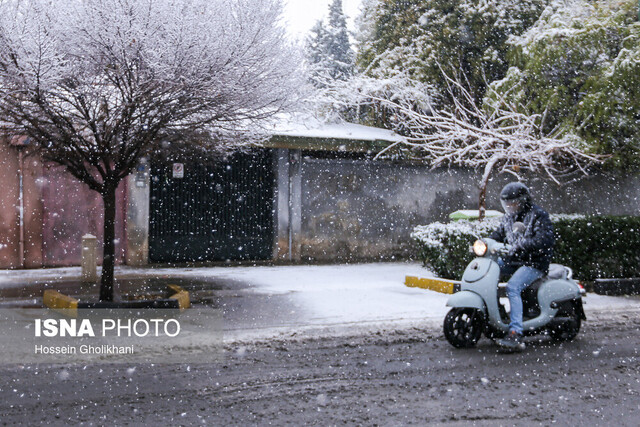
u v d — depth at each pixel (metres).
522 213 7.16
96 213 15.13
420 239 12.02
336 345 7.10
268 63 9.27
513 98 15.46
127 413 4.74
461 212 12.98
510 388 5.45
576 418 4.65
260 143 12.59
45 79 7.76
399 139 15.56
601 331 8.04
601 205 19.81
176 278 12.92
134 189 15.12
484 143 12.91
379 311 9.20
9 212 14.37
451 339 6.92
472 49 23.34
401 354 6.71
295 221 16.59
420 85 18.81
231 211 16.33
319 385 5.51
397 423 4.53
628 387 5.49
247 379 5.69
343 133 16.22
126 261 15.34
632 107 14.13
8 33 7.54
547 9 17.11
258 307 9.52
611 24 14.76
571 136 13.93
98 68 8.25
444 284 10.92
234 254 16.39
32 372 5.89
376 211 17.50
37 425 4.48
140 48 8.04
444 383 5.59
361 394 5.25
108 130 8.74
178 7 8.26
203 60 8.32
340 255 17.12
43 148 8.86
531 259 7.02
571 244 11.29
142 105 8.41
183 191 15.86
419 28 24.11
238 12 8.76
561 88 14.94
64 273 13.65
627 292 11.13
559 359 6.53
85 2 8.02
